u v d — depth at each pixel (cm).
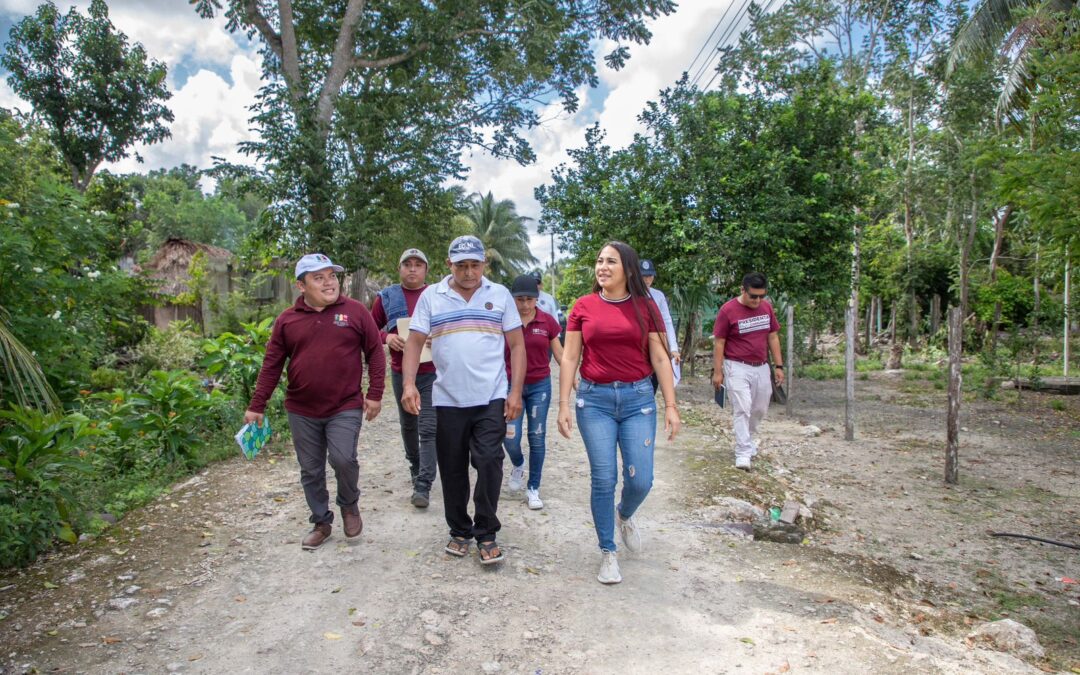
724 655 311
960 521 580
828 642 324
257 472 621
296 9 1666
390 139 1523
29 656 308
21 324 712
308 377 417
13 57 2214
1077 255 752
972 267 2039
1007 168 761
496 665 302
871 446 866
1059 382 1395
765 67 1330
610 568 388
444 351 394
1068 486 687
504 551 435
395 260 1788
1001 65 1305
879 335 2731
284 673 297
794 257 1070
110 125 2362
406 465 659
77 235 812
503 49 1653
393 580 389
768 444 860
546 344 530
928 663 308
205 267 1917
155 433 639
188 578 394
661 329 381
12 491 434
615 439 386
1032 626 400
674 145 1202
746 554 453
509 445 548
